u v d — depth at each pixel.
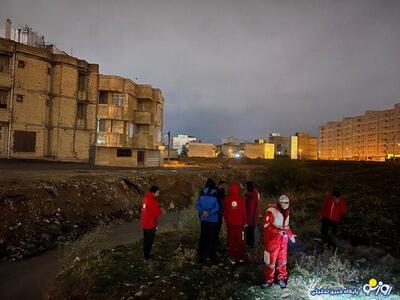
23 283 10.30
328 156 153.50
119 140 43.97
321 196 24.11
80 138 41.19
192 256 9.59
